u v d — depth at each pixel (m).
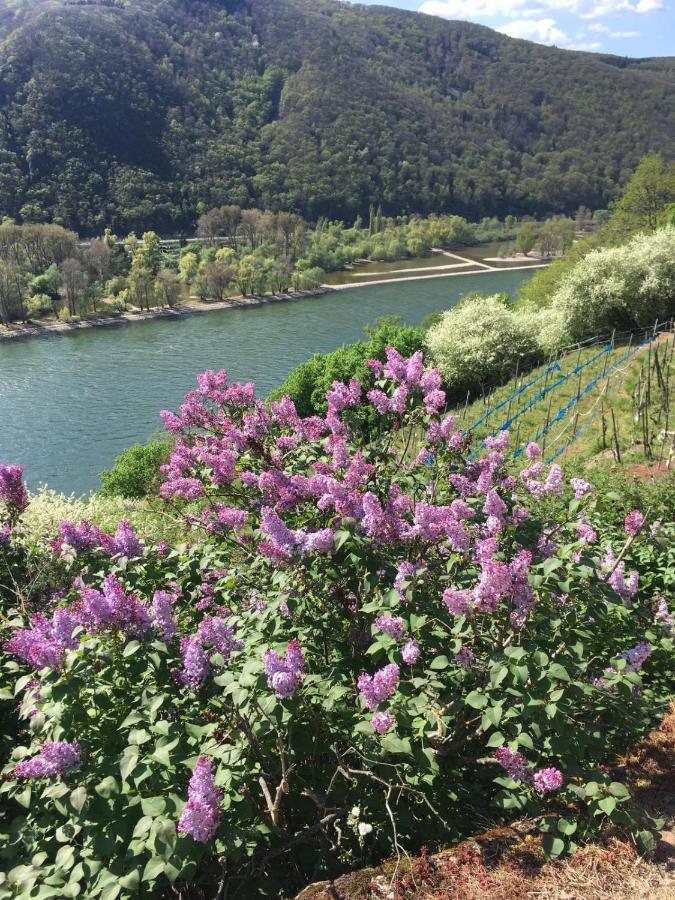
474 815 3.88
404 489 4.68
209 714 3.44
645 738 4.39
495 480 4.68
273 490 4.63
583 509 4.89
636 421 14.66
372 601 3.76
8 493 5.92
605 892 3.16
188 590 4.62
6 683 3.95
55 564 6.08
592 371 21.61
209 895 3.51
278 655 3.20
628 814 3.29
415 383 5.12
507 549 4.20
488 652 3.73
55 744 3.03
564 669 3.30
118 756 3.14
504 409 20.61
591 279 29.17
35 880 2.96
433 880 3.29
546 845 3.38
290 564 3.94
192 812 2.75
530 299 52.84
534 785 3.56
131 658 3.45
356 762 3.86
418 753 3.37
